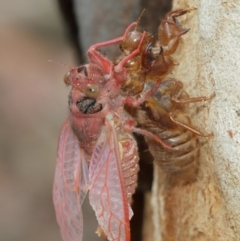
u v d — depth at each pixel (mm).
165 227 219
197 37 206
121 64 208
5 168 385
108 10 241
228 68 196
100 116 209
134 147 210
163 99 209
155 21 229
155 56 208
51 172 383
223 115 198
